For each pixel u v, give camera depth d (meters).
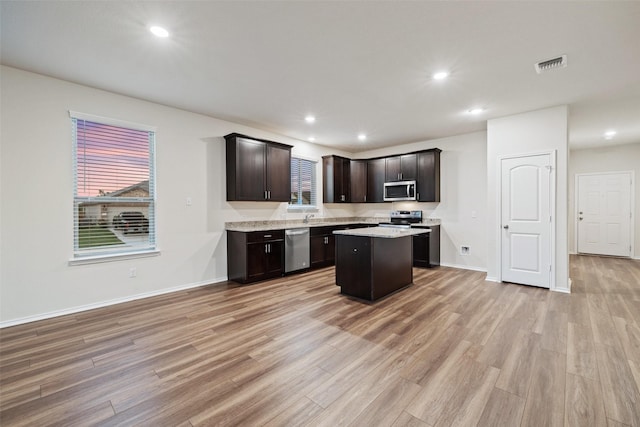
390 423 1.53
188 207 4.07
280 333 2.61
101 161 3.35
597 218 6.52
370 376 1.95
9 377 1.95
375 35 2.27
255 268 4.34
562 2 1.89
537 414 1.58
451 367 2.05
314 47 2.44
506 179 4.23
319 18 2.06
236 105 3.82
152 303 3.42
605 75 2.93
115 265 3.42
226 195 4.51
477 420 1.54
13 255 2.81
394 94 3.44
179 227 3.97
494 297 3.59
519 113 4.10
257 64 2.73
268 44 2.39
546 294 3.71
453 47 2.44
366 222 6.52
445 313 3.06
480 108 3.91
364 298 3.50
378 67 2.79
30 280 2.89
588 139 5.71
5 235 2.77
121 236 3.51
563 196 3.80
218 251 4.41
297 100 3.65
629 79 3.02
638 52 2.49
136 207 3.62
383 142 6.01
